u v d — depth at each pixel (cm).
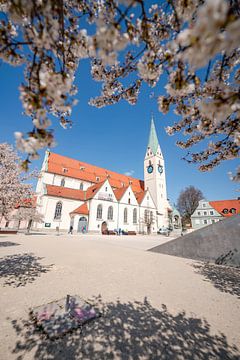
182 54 121
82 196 3666
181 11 163
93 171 4741
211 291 552
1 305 413
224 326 357
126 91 325
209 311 420
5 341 290
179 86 156
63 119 290
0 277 611
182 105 224
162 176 5091
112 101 375
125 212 3862
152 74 181
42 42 142
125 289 546
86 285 566
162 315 396
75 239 2058
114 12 170
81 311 386
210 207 4616
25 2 127
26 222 3650
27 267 749
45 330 314
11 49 157
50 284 563
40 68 158
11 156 1178
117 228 3597
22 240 1744
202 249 1055
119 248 1455
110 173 5172
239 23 88
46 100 140
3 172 1137
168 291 543
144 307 431
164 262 963
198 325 359
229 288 581
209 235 1040
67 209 3344
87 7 217
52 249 1246
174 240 1211
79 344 290
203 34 97
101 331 327
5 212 1264
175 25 183
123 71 287
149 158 5247
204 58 111
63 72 160
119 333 323
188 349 287
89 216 3303
